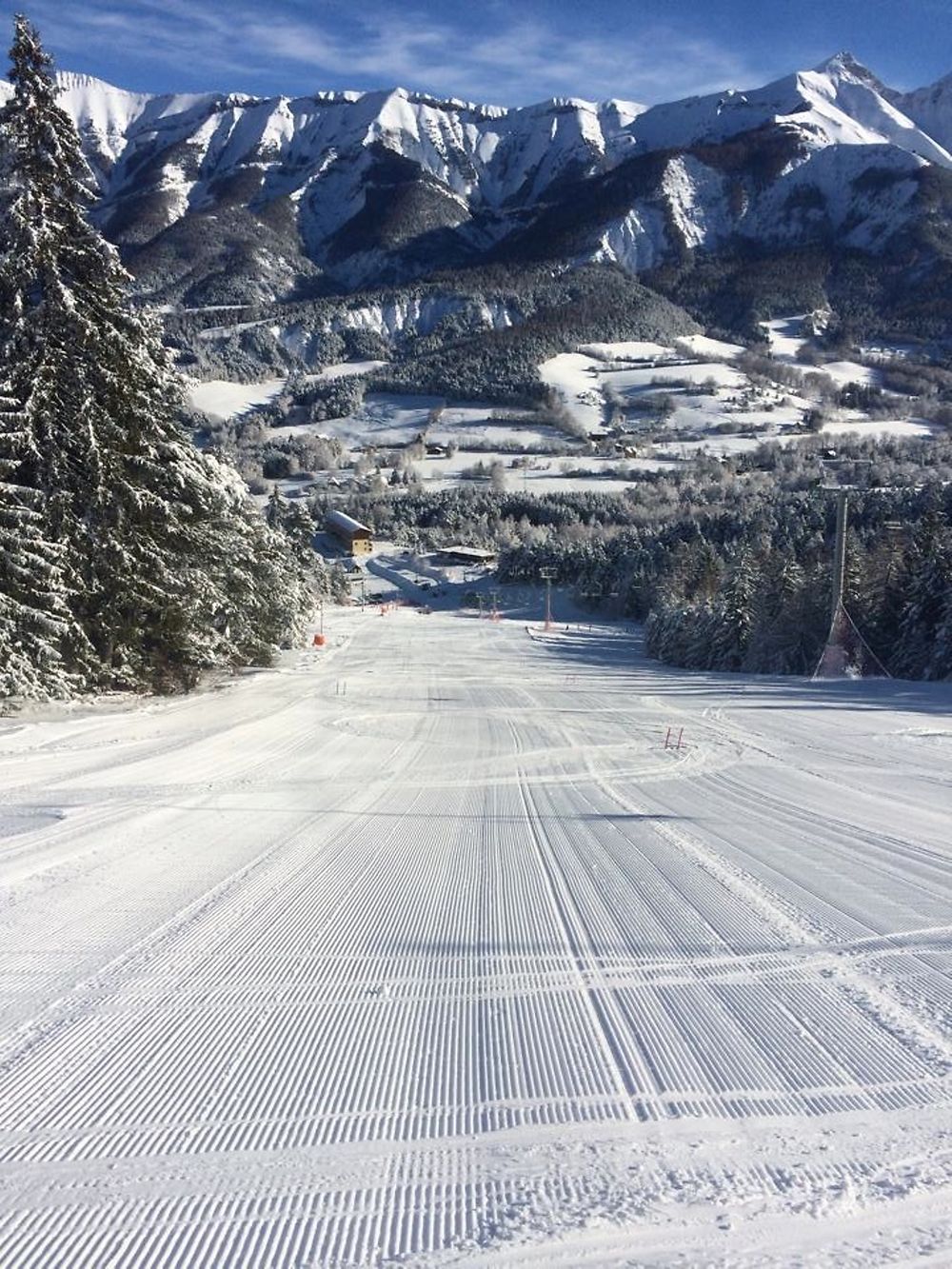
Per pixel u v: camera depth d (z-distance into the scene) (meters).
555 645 54.28
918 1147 2.75
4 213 15.20
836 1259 2.26
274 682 25.62
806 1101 3.03
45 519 14.87
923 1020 3.68
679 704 21.88
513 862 6.50
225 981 4.13
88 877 5.88
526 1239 2.33
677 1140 2.79
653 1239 2.33
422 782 10.55
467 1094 3.09
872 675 32.03
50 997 3.94
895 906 5.31
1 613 13.82
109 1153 2.75
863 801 9.27
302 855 6.64
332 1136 2.84
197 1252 2.29
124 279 16.61
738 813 8.55
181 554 18.28
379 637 56.31
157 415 17.61
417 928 4.90
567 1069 3.27
